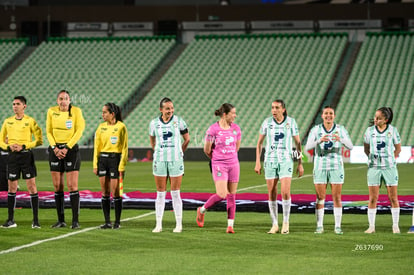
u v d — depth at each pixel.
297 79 52.59
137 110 51.34
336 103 50.41
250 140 47.03
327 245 13.27
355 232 14.98
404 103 48.50
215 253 12.47
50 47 58.75
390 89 50.16
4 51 58.47
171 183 15.34
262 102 50.81
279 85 52.28
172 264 11.45
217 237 14.37
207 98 51.97
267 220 17.09
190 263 11.52
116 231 15.30
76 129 16.19
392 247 12.98
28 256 12.22
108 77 55.06
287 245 13.30
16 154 16.02
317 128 14.89
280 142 15.06
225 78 53.72
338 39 55.84
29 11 59.66
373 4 56.34
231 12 58.31
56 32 59.97
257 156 15.52
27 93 54.28
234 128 15.37
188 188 25.77
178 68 55.38
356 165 40.59
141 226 16.14
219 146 15.27
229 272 10.79
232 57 55.69
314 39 56.34
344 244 13.37
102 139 15.83
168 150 15.22
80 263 11.56
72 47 58.53
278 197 20.16
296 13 57.56
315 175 14.90
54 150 15.84
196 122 49.59
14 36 59.97
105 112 15.81
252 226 16.08
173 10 58.97
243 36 57.62
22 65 57.09
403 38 54.94
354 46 56.12
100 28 59.56
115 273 10.77
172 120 15.36
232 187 15.25
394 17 56.12
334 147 14.75
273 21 57.84
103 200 15.95
